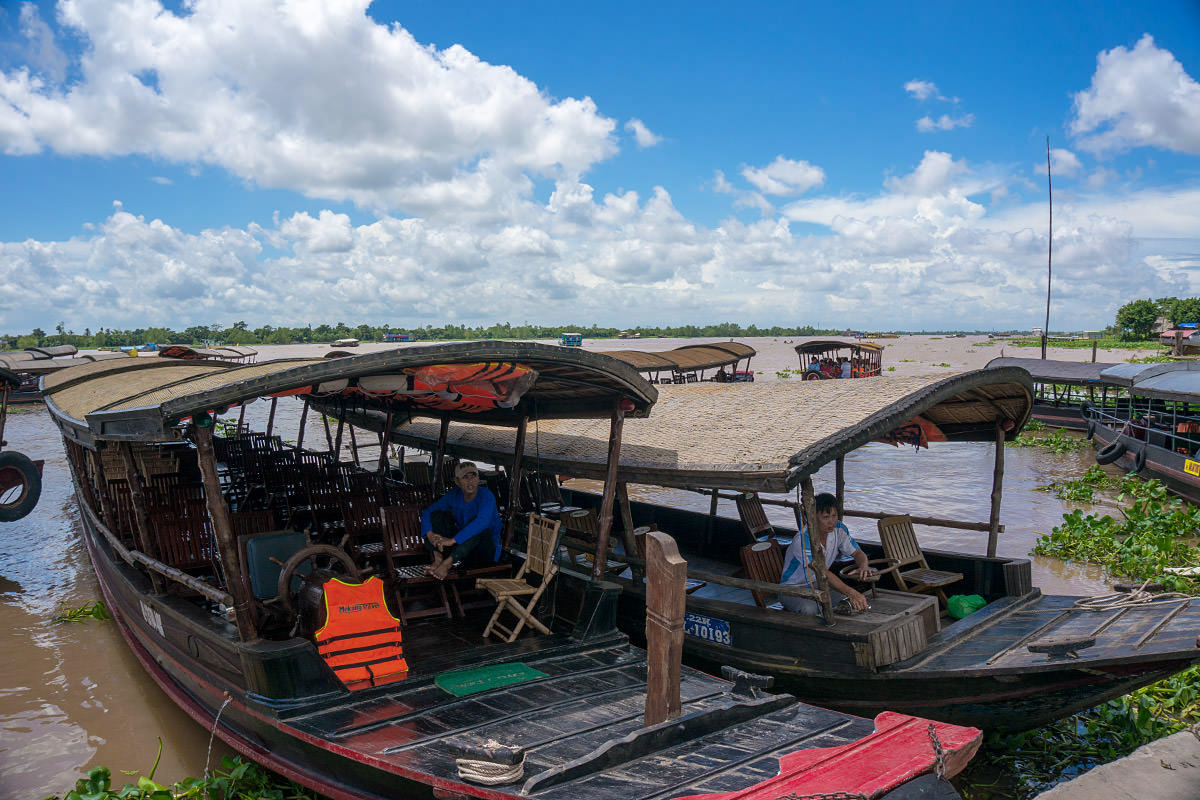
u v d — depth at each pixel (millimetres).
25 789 5301
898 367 57531
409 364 4680
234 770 5113
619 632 6020
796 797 3090
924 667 5188
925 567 6977
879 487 15766
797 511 6301
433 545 6695
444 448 9109
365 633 5145
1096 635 5145
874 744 3625
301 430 12906
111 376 11648
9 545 12094
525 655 5523
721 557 8969
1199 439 15523
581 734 4238
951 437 7555
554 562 6484
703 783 3434
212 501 4828
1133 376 16641
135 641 7512
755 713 4223
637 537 8711
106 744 5977
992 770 5332
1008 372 6137
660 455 6367
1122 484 14859
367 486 9234
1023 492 15062
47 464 19500
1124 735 5574
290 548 5738
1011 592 6480
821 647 5531
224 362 12570
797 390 7074
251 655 4668
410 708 4652
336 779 4480
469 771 3580
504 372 5238
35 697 6809
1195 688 5996
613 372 5582
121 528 7594
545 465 7539
